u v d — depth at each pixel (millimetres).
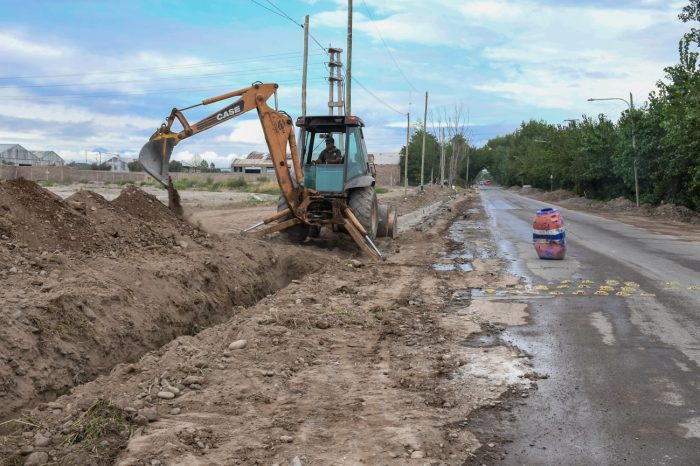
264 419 4547
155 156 11680
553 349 6699
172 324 7094
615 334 7348
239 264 9812
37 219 8227
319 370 5785
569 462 4012
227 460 3840
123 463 3672
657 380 5668
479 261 13805
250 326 6801
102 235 8891
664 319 8094
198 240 10469
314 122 14344
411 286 10414
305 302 8445
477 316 8281
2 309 5348
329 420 4586
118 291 6648
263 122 13203
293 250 12203
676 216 31344
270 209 25891
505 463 3984
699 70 29141
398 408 4887
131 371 5402
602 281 11117
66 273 6941
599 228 23891
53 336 5465
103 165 97500
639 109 40094
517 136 123500
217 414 4602
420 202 43062
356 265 12211
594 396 5250
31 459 3699
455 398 5160
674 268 12750
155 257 8648
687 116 27688
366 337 7043
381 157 105188
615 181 47906
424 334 7254
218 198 33844
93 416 4207
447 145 88938
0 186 8359
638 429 4547
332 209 13984
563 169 59031
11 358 4949
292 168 14641
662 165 36781
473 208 40469
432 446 4176
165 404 4723
